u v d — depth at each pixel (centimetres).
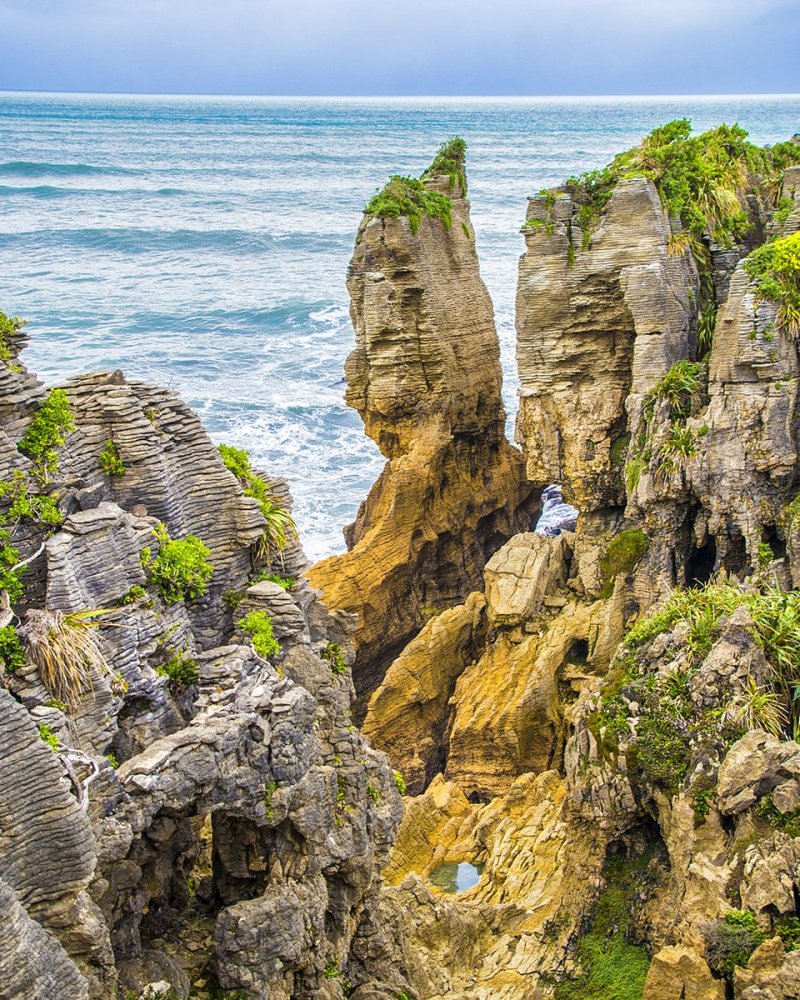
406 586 5225
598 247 4584
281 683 2217
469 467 5631
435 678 4522
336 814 2320
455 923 3034
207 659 2262
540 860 3475
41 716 1894
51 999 1606
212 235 14288
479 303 5631
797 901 2519
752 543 4056
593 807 3059
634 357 4531
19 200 17312
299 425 7444
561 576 4716
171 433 2430
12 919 1570
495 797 4181
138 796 1962
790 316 3966
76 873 1766
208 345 9300
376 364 5234
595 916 3009
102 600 2152
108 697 2036
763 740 2728
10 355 2192
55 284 11338
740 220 4950
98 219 15638
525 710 4153
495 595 4516
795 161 6078
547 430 4803
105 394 2330
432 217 5316
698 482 4100
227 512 2495
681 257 4581
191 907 2345
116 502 2328
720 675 2945
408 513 5153
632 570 4444
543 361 4756
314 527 6062
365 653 5006
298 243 14225
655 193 4556
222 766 2066
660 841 3039
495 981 2934
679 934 2688
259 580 2548
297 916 2134
